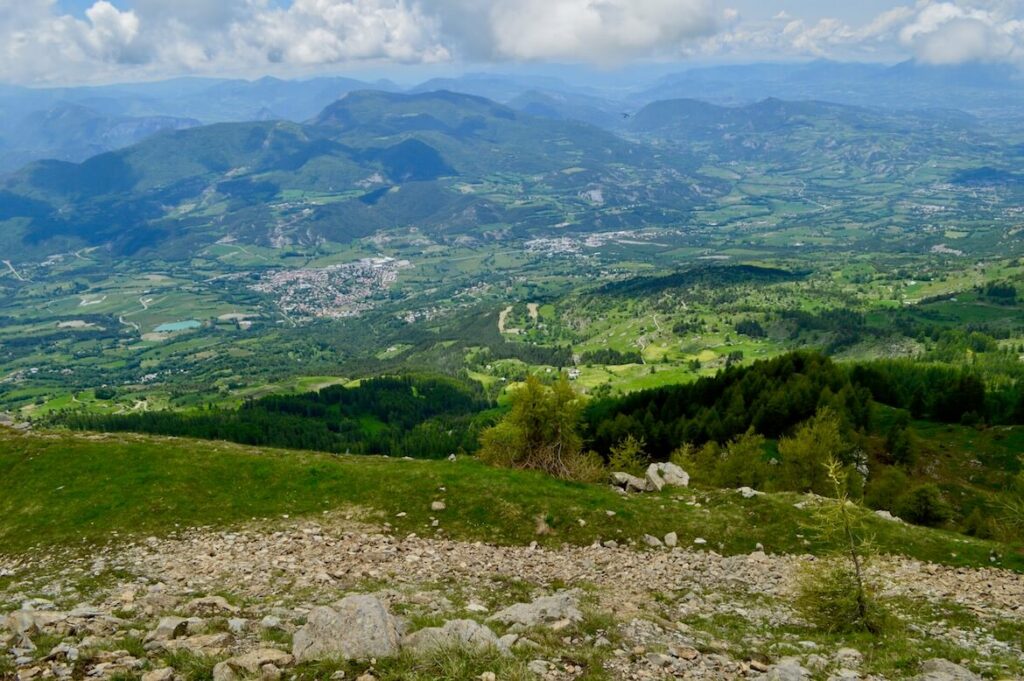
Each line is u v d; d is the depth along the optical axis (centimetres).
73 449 4188
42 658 1228
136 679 1138
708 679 1320
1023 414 9556
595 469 4438
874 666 1542
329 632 1322
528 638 1447
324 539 2998
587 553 2936
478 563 2733
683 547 3055
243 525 3195
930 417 10269
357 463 4347
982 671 1570
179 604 1970
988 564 2894
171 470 3834
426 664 1200
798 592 2423
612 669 1312
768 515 3366
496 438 4688
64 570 2620
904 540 3162
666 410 11838
